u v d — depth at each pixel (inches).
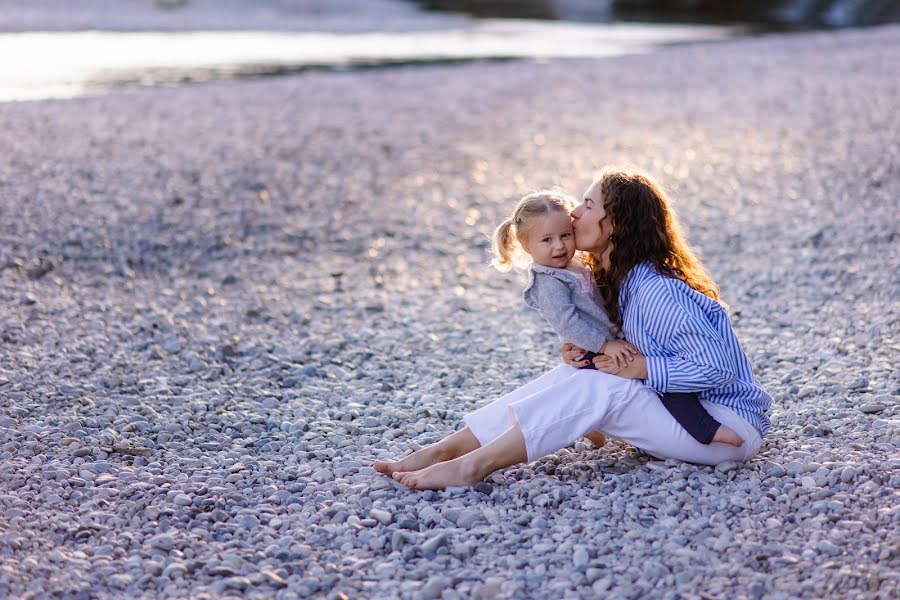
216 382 207.3
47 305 254.7
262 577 125.0
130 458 166.4
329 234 331.9
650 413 146.1
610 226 144.4
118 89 612.1
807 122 463.8
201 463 164.7
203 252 308.2
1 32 1002.1
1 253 292.4
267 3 1514.5
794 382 197.3
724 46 842.8
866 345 215.2
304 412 189.9
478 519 138.9
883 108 477.7
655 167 406.9
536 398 145.1
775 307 248.8
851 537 129.2
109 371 211.5
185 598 120.6
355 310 259.3
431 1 1724.9
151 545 133.5
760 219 327.6
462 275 294.0
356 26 1242.6
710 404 147.8
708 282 150.8
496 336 238.1
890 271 265.9
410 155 442.9
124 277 283.6
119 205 346.6
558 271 143.2
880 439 162.1
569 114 536.1
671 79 642.8
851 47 766.5
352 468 160.1
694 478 148.3
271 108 548.7
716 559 125.4
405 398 197.2
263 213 349.4
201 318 249.0
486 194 382.3
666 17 1558.8
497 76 691.4
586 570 124.5
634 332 145.6
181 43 959.0
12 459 163.8
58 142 434.6
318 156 433.4
